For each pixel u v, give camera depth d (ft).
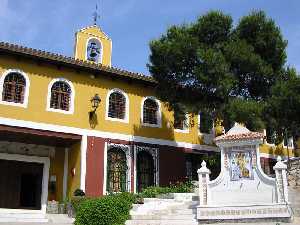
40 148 71.36
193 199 57.67
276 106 66.18
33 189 70.54
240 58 65.26
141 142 75.31
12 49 63.62
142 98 77.92
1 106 62.64
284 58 70.49
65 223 53.47
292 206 47.03
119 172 72.28
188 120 82.23
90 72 72.08
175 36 68.23
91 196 62.54
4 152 68.08
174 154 78.79
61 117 67.67
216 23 68.18
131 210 51.47
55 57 67.36
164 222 45.73
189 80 67.87
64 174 72.38
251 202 46.42
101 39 83.76
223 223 44.75
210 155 75.56
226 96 64.75
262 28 68.44
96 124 71.05
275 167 45.85
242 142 48.49
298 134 72.49
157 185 75.05
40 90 66.69
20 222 54.49
